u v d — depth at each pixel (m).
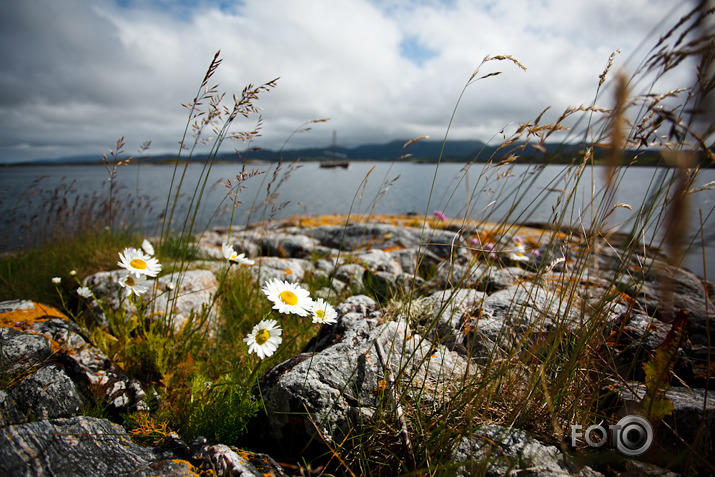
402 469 1.67
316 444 1.93
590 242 1.78
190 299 3.73
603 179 1.22
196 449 1.75
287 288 1.94
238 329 3.39
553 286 2.51
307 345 2.89
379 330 2.46
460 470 1.56
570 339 2.13
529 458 1.55
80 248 6.00
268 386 2.17
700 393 1.90
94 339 2.66
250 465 1.66
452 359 2.28
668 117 1.04
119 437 1.76
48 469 1.49
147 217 9.44
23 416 1.93
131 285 2.21
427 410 1.90
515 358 1.87
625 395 1.86
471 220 2.07
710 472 1.44
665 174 1.31
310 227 8.66
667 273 1.21
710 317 2.52
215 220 9.62
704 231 1.20
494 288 3.38
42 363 2.26
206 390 2.17
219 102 2.42
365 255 5.43
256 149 2.61
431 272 4.89
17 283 4.77
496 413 1.87
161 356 2.47
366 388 2.05
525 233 5.72
